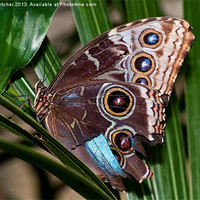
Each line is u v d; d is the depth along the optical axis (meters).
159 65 0.60
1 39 0.60
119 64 0.61
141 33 0.60
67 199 0.71
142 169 0.61
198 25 0.64
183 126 0.71
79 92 0.62
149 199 0.62
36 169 0.72
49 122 0.62
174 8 0.74
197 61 0.64
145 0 0.64
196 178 0.63
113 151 0.62
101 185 0.59
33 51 0.60
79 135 0.62
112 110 0.61
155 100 0.61
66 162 0.59
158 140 0.61
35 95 0.62
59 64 0.63
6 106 0.56
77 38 0.73
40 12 0.60
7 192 0.72
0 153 0.69
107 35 0.61
